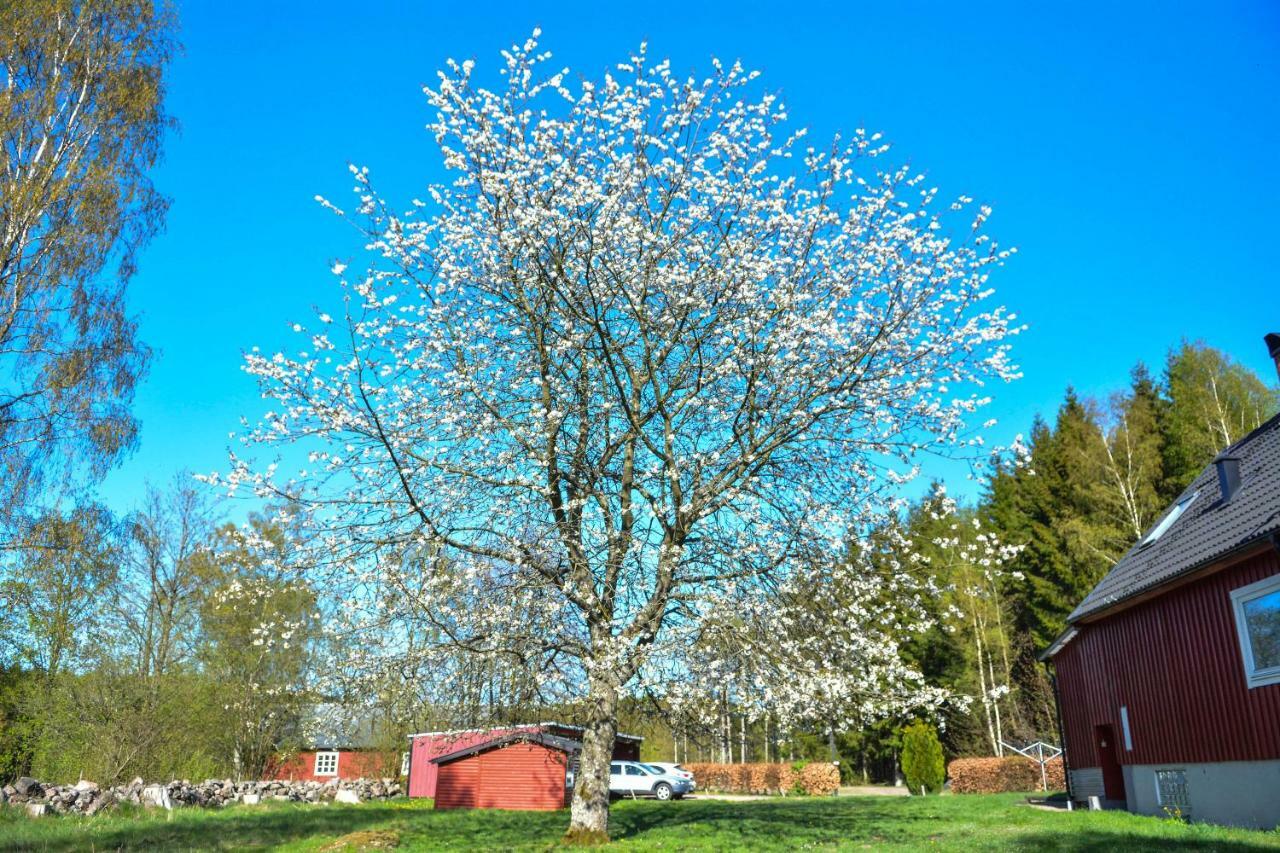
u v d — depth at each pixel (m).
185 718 24.89
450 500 12.73
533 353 13.57
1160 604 15.29
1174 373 38.47
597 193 12.55
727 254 13.20
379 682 12.94
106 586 23.80
